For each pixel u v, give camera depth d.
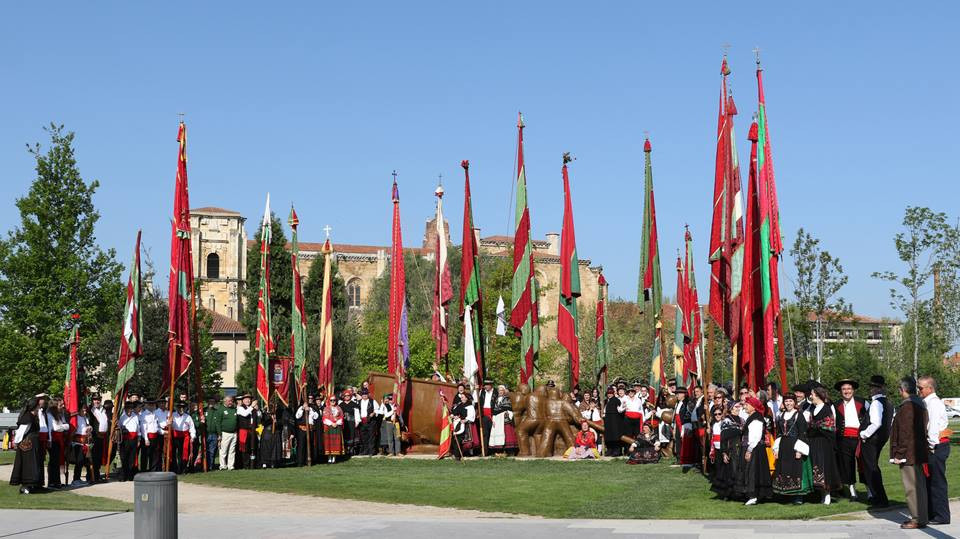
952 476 21.77
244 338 90.44
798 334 50.91
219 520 17.41
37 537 15.45
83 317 48.50
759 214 23.00
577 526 15.73
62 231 49.41
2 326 47.94
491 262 85.06
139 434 27.34
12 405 52.75
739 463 18.58
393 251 33.72
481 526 15.99
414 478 24.64
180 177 29.50
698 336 39.88
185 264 29.28
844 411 18.12
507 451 31.16
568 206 32.84
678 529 15.11
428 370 75.12
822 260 50.03
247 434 29.84
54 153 49.91
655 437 29.06
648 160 32.75
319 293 66.44
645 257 32.78
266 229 33.69
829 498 17.75
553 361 74.88
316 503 20.23
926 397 15.62
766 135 23.05
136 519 12.52
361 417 33.44
